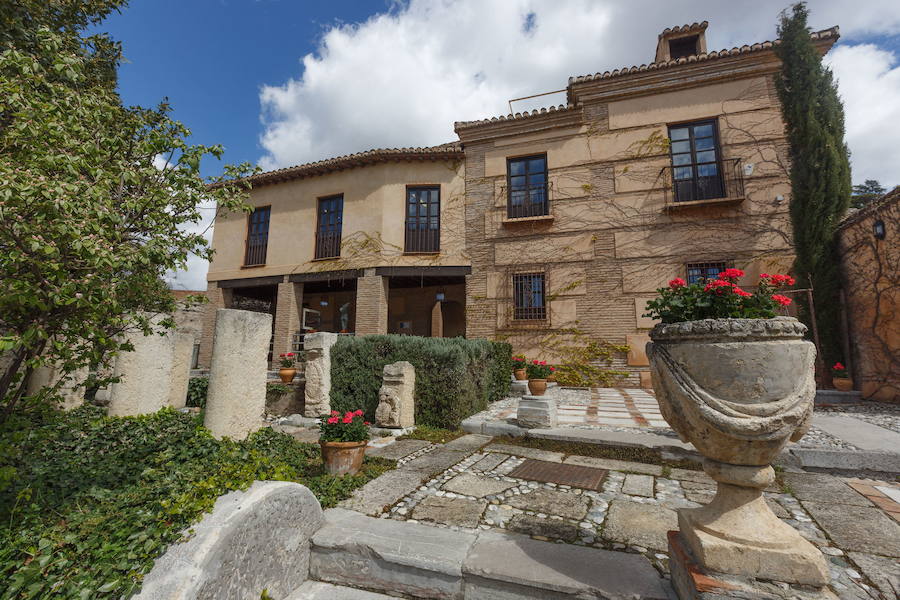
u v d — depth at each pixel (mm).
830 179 8484
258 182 13992
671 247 10336
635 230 10688
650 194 10656
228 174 3352
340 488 3402
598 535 2629
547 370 8438
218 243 14453
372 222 12477
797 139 8938
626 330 10453
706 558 1758
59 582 1809
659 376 2074
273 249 13648
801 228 8781
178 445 3945
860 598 1947
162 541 1962
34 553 1959
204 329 13969
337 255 13047
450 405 6035
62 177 2273
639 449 4617
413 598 2262
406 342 6555
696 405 1823
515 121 11969
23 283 2020
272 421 7160
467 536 2512
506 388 9617
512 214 12016
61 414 4293
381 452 4750
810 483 3648
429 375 6262
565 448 4852
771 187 9750
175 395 7016
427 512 3008
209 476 2734
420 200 12828
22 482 2684
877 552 2398
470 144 12594
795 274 8844
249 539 2068
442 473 3963
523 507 3105
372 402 6594
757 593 1629
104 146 2740
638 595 1912
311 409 6867
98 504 2570
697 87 10625
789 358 1747
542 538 2596
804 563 1663
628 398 8609
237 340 4566
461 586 2180
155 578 1789
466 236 12195
